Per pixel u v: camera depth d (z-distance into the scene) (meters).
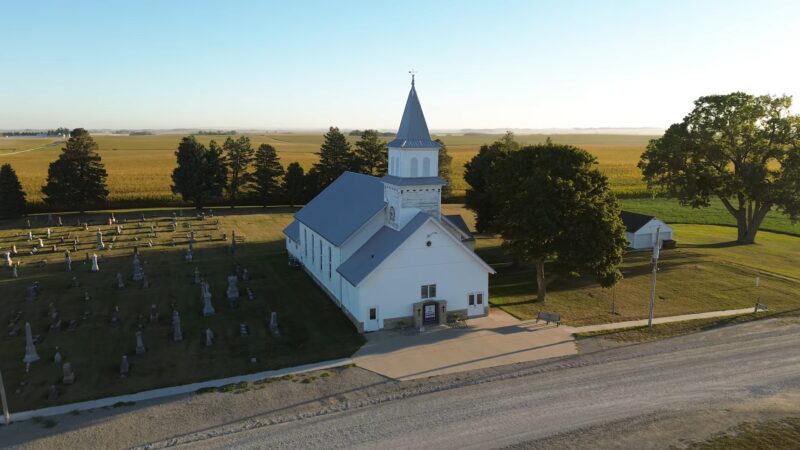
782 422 25.38
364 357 34.03
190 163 96.94
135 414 26.89
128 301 45.91
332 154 107.81
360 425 25.50
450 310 41.16
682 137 68.44
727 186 66.38
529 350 35.03
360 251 43.44
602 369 31.83
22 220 87.69
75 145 93.69
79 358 34.28
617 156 199.38
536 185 42.25
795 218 64.25
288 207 105.62
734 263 58.59
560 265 42.88
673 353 34.28
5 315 42.62
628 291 49.41
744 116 64.69
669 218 89.44
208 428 25.45
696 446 23.39
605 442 23.78
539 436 24.31
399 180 41.81
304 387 29.75
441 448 23.47
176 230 78.88
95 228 80.12
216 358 34.12
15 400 28.77
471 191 63.38
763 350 34.62
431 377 31.00
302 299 46.41
